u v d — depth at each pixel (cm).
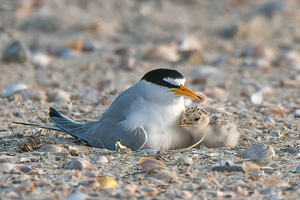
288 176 647
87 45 1919
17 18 2267
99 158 715
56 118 887
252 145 806
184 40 1925
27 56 1698
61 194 570
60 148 782
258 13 2425
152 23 2273
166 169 668
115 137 788
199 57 1770
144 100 782
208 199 563
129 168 683
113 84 1444
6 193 566
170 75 765
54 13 2294
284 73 1622
